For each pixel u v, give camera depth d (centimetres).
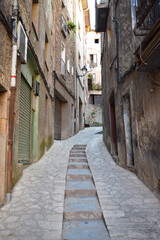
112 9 667
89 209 329
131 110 490
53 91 925
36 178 454
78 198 387
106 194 380
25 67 513
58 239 243
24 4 438
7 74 338
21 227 266
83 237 261
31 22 518
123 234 255
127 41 496
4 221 279
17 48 372
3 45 315
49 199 352
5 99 337
